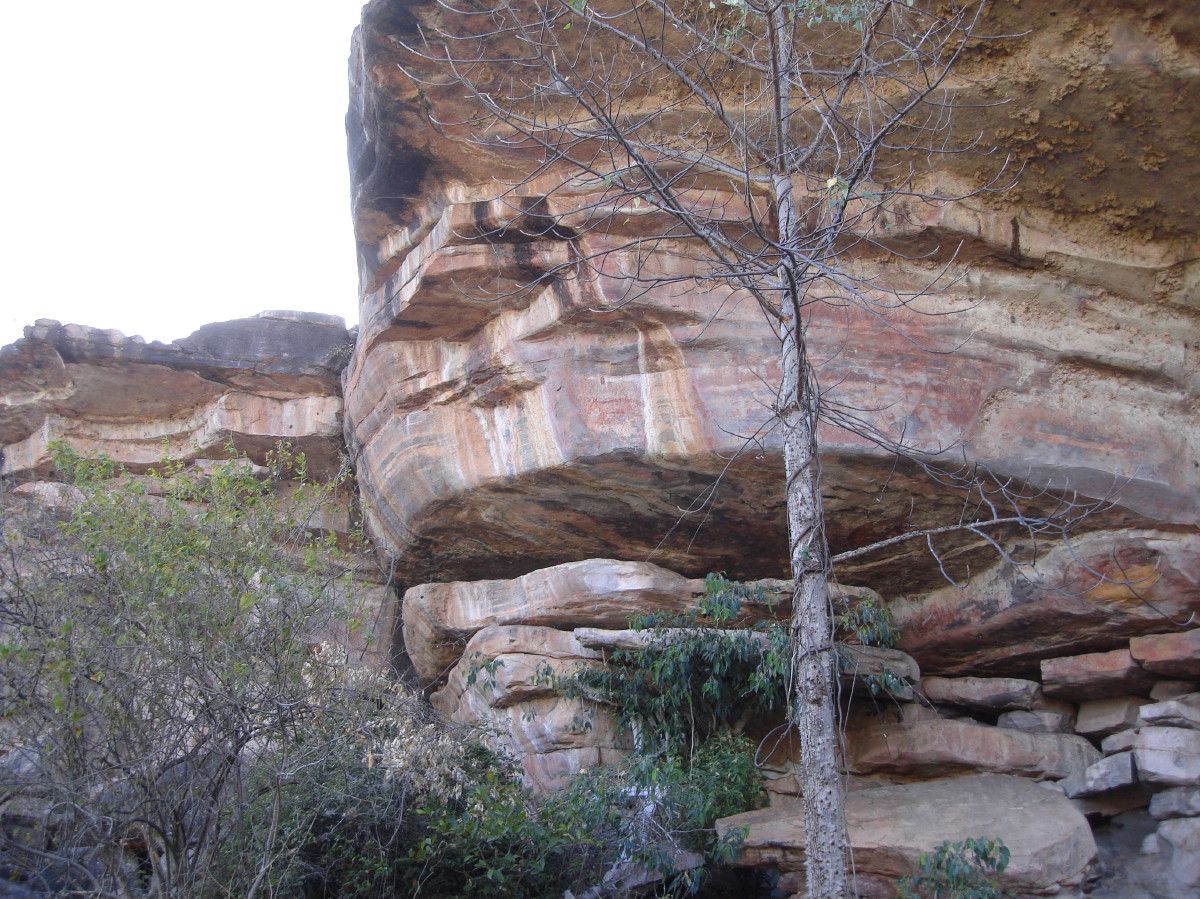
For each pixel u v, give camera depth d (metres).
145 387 12.30
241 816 7.33
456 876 8.13
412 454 10.12
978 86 8.56
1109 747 9.24
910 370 8.94
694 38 8.23
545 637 9.60
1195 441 8.89
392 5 8.73
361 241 10.35
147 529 8.13
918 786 9.29
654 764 8.96
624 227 9.26
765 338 9.11
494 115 9.27
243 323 12.38
